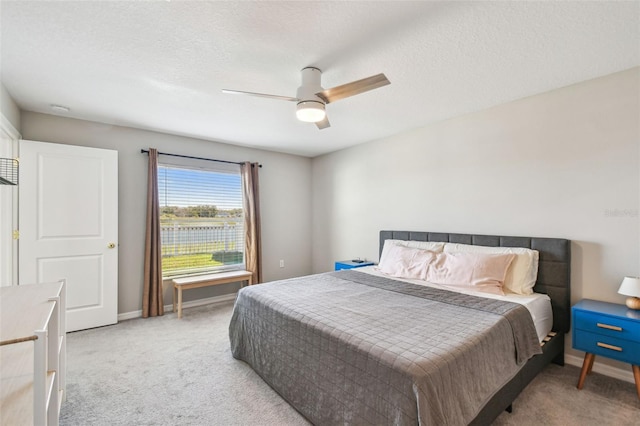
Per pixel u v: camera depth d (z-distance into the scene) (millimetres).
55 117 3172
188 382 2221
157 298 3705
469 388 1415
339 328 1725
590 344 2078
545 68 2209
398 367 1334
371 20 1676
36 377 1064
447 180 3361
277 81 2428
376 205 4203
